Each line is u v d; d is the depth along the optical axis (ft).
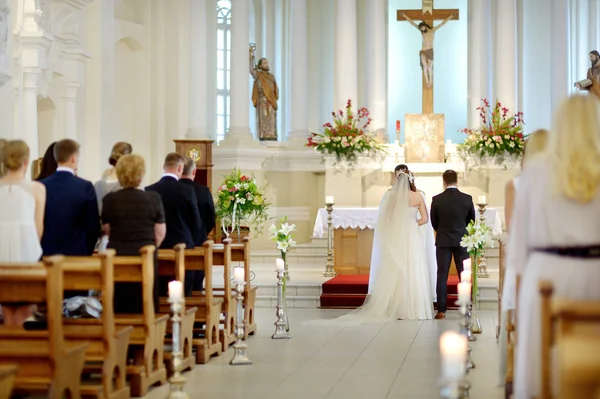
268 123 78.43
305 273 60.54
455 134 80.89
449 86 81.30
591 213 18.80
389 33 81.71
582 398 13.48
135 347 28.66
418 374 31.55
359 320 45.68
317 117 81.35
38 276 23.03
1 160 28.17
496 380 30.22
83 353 24.44
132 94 75.82
